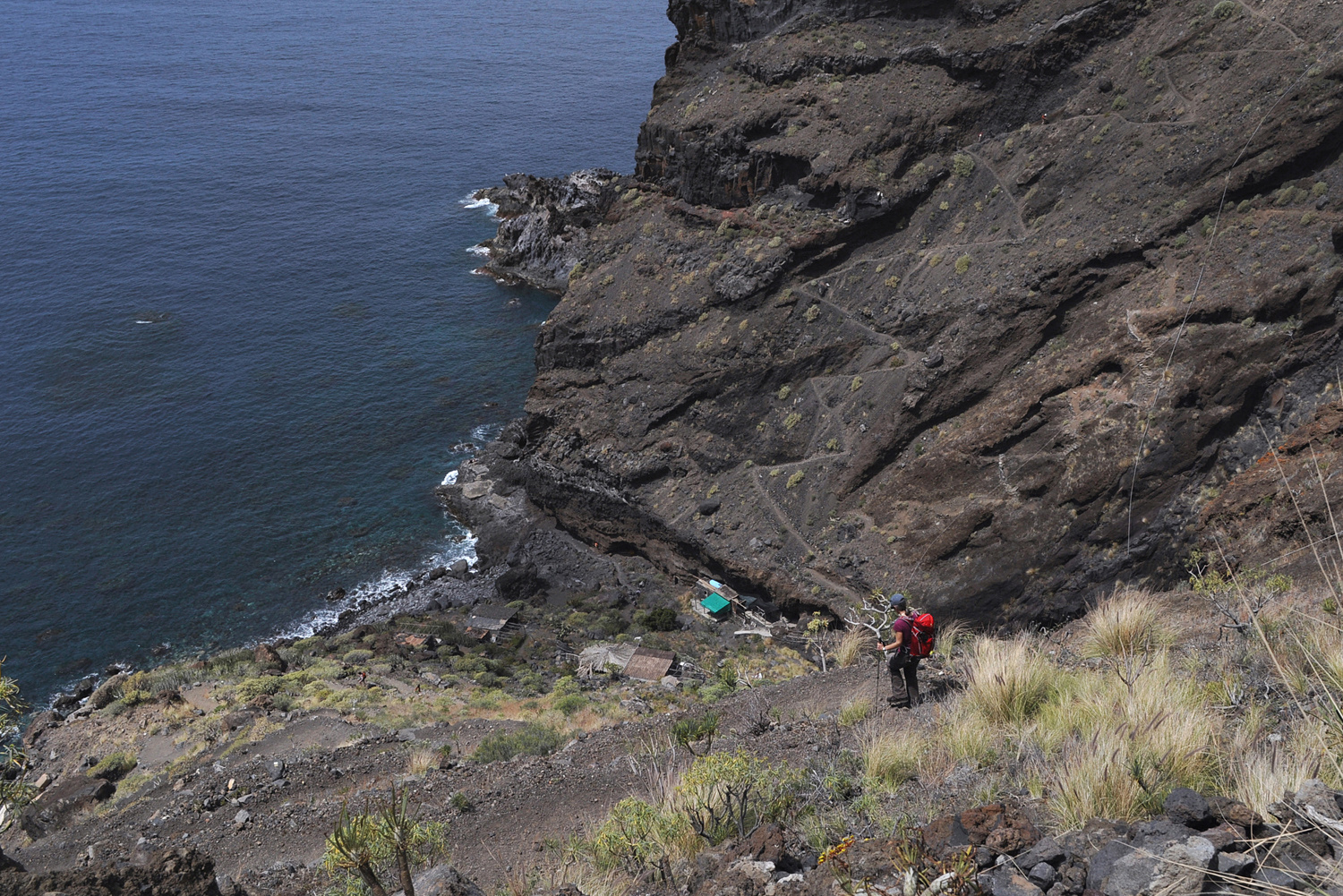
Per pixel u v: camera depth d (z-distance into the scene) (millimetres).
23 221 119312
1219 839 4340
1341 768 4980
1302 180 42406
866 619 40781
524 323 91188
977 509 44562
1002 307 49469
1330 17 46188
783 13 68188
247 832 17234
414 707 32094
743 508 54438
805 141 62750
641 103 183125
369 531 62719
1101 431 41656
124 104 183375
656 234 68688
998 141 58281
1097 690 9789
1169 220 45656
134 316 92875
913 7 63906
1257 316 39219
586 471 61750
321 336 89000
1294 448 31594
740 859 6586
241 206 124875
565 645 47844
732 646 47125
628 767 14445
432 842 11539
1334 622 7344
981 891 4348
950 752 8953
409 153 148125
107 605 55844
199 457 70438
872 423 52656
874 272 58219
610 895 7730
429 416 75812
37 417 75188
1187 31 52062
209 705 34562
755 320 60719
